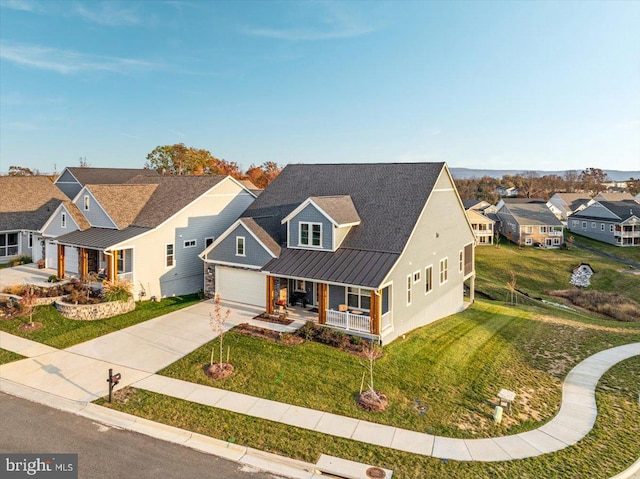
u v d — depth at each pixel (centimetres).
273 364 1606
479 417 1344
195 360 1644
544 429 1296
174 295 2702
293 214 2255
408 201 2325
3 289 2398
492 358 1869
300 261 2138
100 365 1614
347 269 1966
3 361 1642
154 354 1709
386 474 1041
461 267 3048
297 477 1033
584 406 1460
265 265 2169
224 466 1061
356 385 1480
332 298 2222
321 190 2680
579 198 9862
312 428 1230
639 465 1130
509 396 1377
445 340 2041
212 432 1198
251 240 2336
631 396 1546
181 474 1018
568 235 8031
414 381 1548
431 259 2459
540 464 1110
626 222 7038
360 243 2156
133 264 2452
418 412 1344
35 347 1781
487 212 8444
